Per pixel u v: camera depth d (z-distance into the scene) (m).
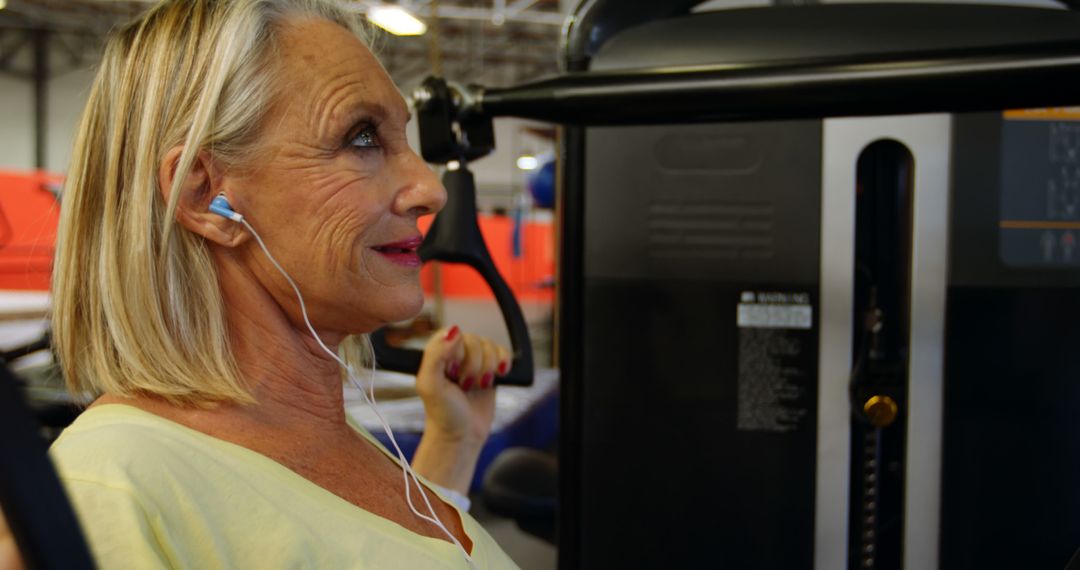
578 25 1.09
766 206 1.05
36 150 13.13
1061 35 1.01
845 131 1.02
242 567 0.55
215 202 0.60
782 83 0.76
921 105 0.75
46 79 13.19
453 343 1.03
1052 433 1.02
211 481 0.56
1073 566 0.69
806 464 1.06
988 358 1.02
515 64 14.75
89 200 0.63
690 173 1.08
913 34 1.01
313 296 0.64
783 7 1.06
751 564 1.08
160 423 0.58
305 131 0.61
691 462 1.09
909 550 1.04
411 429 2.23
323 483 0.65
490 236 12.64
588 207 1.11
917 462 1.03
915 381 1.02
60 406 1.22
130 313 0.60
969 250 1.01
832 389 1.05
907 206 1.03
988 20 1.02
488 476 1.90
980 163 1.01
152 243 0.61
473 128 0.92
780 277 1.05
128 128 0.61
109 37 0.64
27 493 0.31
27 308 3.55
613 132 1.09
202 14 0.61
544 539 1.86
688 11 1.14
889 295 1.05
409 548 0.64
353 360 0.93
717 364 1.08
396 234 0.65
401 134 0.67
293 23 0.63
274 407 0.66
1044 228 1.01
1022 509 1.02
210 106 0.59
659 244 1.09
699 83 0.79
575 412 1.13
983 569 1.03
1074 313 1.01
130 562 0.49
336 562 0.59
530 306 11.28
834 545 1.06
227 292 0.65
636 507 1.11
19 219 5.66
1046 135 1.01
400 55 13.48
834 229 1.03
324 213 0.62
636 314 1.10
